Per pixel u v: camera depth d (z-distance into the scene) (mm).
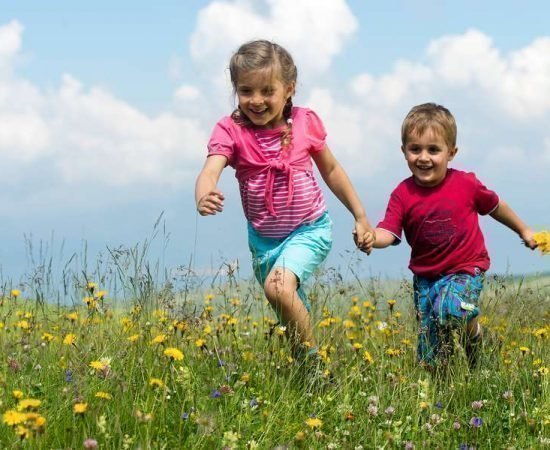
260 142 3445
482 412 3164
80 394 2984
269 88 3391
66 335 3334
